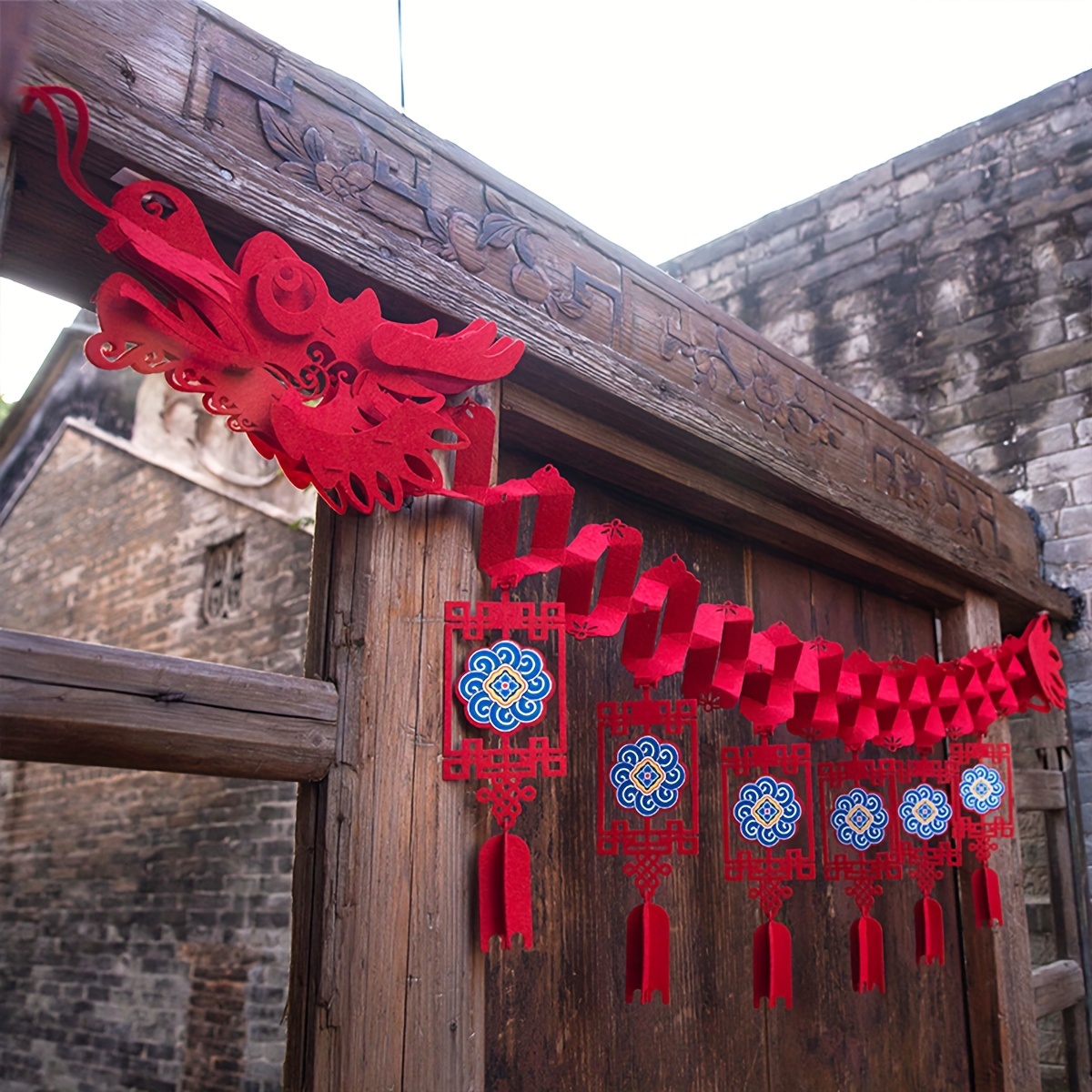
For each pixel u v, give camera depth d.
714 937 2.29
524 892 1.54
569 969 1.95
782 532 2.62
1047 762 3.71
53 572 6.74
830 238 4.62
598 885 2.05
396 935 1.48
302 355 1.38
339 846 1.47
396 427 1.46
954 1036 2.96
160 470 5.98
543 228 1.92
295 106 1.51
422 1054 1.47
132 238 1.19
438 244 1.69
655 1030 2.10
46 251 1.43
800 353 4.62
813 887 2.61
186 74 1.38
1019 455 3.93
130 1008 5.02
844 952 2.64
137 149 1.29
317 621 1.60
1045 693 2.78
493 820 1.84
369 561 1.57
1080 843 3.63
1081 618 3.72
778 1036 2.39
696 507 2.44
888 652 3.12
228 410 1.32
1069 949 3.56
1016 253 4.08
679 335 2.21
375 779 1.51
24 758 1.24
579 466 2.19
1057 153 4.03
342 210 1.53
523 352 1.78
